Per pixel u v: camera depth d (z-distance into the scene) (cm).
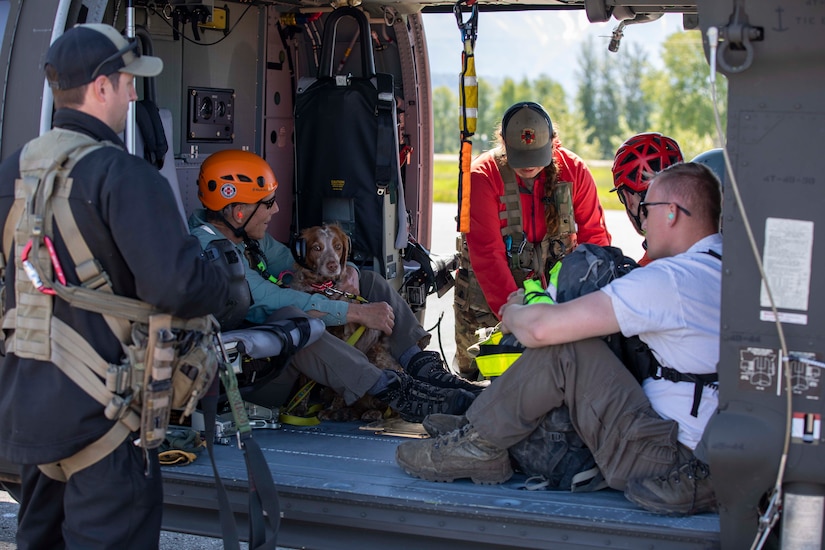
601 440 293
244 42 484
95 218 241
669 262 286
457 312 520
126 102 260
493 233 481
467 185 378
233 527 271
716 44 232
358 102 475
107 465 252
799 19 230
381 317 433
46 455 247
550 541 276
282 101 514
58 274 243
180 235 245
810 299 238
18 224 246
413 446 318
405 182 567
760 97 238
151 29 423
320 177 489
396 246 493
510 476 314
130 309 247
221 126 471
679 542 265
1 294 262
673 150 365
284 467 328
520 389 297
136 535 261
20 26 320
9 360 257
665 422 286
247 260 423
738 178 241
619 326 281
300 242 446
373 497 292
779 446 243
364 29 475
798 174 236
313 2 496
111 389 245
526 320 289
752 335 244
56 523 278
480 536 282
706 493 277
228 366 277
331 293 445
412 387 412
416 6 506
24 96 316
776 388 243
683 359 286
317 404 432
